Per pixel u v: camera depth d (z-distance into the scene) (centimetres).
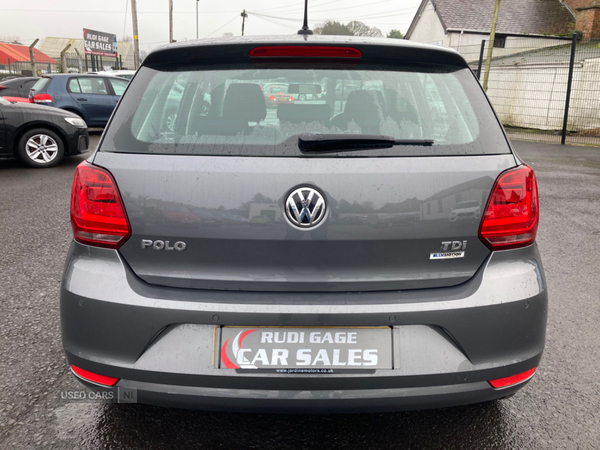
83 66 4928
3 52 5159
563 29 3081
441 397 174
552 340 297
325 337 169
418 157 172
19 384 241
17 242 464
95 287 174
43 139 870
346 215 167
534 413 228
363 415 225
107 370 174
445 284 177
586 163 1027
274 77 186
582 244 490
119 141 179
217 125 176
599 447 205
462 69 203
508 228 179
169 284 173
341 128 175
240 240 168
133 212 171
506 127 1884
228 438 208
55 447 199
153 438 206
